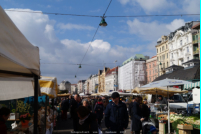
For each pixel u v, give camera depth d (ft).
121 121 16.98
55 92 31.32
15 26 9.73
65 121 53.31
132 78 286.05
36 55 14.07
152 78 248.52
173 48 193.98
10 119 26.53
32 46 13.19
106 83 423.64
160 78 151.02
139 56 302.25
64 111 55.11
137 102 23.65
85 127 15.11
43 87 27.68
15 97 20.17
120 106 17.26
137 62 289.33
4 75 15.84
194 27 157.99
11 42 9.00
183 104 50.62
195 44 163.02
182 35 177.78
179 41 184.14
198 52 157.89
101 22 36.58
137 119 24.57
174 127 28.48
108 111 17.21
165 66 210.59
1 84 19.07
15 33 9.71
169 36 204.23
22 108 31.35
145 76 286.46
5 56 8.03
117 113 17.03
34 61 13.44
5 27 8.36
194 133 26.71
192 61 134.00
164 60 213.05
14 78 16.87
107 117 17.24
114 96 17.22
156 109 41.22
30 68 12.48
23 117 20.88
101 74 480.23
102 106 36.55
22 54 10.73
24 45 11.25
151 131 22.11
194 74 99.76
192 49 164.04
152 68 248.32
